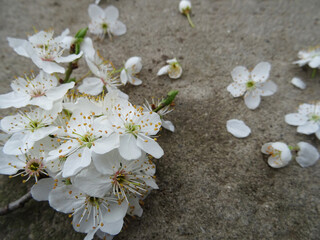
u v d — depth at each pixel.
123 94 0.11
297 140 0.11
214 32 0.14
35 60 0.09
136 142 0.08
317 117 0.11
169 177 0.10
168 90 0.12
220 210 0.10
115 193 0.08
